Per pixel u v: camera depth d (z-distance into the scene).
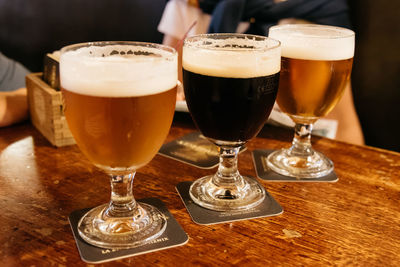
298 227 0.69
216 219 0.69
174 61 0.61
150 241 0.63
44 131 1.00
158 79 0.57
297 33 0.84
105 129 0.56
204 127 0.72
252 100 0.66
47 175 0.83
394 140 1.92
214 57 0.65
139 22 2.21
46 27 2.13
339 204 0.76
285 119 1.09
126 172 0.65
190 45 0.70
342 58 0.79
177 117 1.15
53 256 0.59
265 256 0.61
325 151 1.00
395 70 1.84
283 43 0.80
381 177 0.88
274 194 0.79
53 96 0.90
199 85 0.68
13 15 2.08
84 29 2.18
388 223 0.71
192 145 0.98
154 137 0.60
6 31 2.09
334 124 1.90
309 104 0.83
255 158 0.94
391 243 0.65
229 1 1.93
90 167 0.87
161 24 2.16
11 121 1.05
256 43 0.76
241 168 0.89
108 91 0.54
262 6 1.94
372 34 1.87
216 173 0.82
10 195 0.75
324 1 1.90
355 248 0.64
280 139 1.05
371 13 1.86
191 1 2.09
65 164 0.88
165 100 0.59
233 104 0.66
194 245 0.63
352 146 1.03
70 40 2.19
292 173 0.87
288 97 0.84
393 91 1.87
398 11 1.78
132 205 0.69
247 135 0.72
